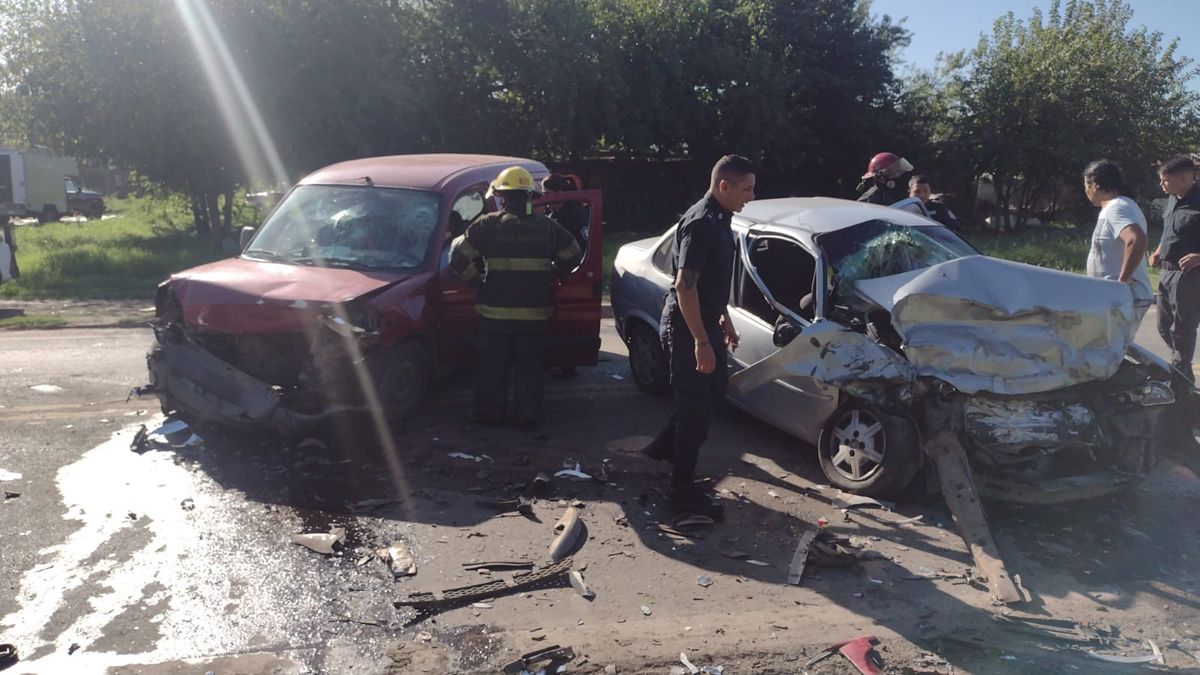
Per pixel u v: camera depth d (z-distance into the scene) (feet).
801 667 12.03
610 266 54.29
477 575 14.32
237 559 14.58
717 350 16.34
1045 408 17.13
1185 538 16.42
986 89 102.94
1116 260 21.06
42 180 115.75
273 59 63.26
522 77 87.15
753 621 13.14
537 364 21.39
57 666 11.56
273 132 65.10
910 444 16.99
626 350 31.09
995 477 17.37
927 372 16.78
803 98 109.29
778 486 18.43
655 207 106.42
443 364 21.83
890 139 109.40
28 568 14.10
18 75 62.49
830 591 14.14
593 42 88.99
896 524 16.69
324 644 12.26
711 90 100.48
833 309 18.62
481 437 20.93
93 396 23.65
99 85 61.11
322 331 18.70
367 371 19.34
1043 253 63.52
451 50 85.35
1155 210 104.47
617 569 14.67
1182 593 14.32
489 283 20.72
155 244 71.51
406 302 19.97
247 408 18.93
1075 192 111.04
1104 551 15.81
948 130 109.19
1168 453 19.13
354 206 22.57
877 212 21.40
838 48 109.40
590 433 21.50
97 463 18.57
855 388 17.04
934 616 13.43
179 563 14.40
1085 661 12.33
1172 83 102.94
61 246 69.26
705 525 16.38
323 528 15.81
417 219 21.95
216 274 20.21
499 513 16.71
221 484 17.66
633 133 95.61
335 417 19.08
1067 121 101.24
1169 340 23.68
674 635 12.68
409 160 25.13
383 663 11.86
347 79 66.95
